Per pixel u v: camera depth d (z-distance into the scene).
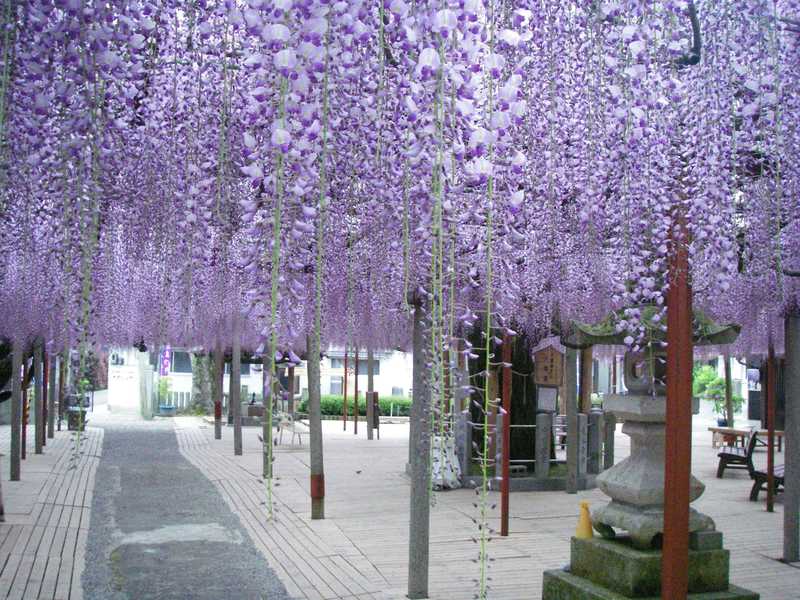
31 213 2.44
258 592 4.73
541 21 3.20
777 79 3.25
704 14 3.34
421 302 3.25
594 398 18.00
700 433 18.31
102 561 5.41
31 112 2.04
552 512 7.44
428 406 2.99
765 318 5.56
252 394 20.44
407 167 2.42
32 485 8.23
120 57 2.02
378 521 6.82
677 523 3.39
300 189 1.93
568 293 3.97
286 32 1.69
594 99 3.16
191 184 2.64
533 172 3.39
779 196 3.48
